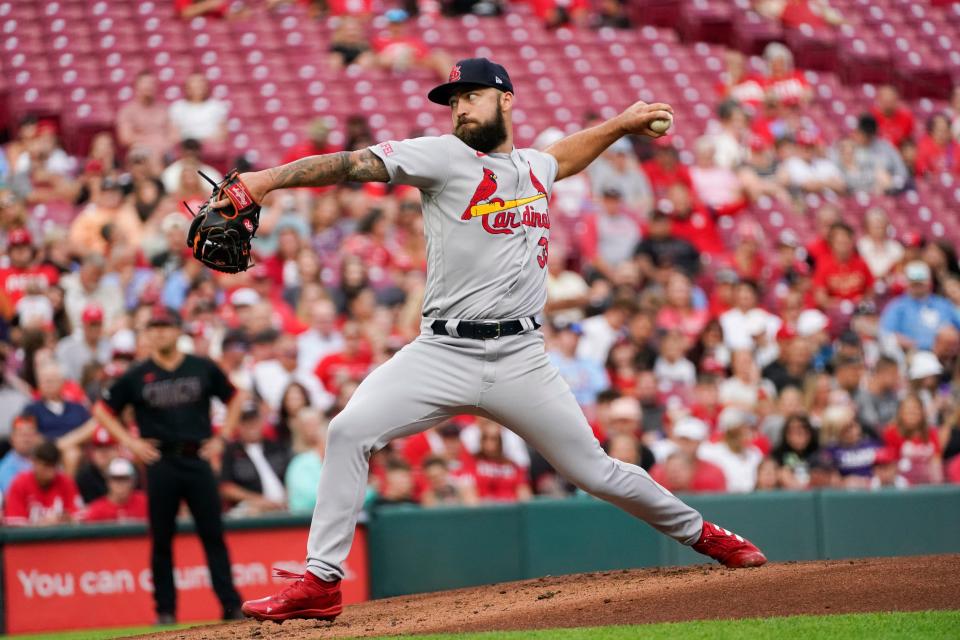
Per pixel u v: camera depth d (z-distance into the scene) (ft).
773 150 155.94
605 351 118.11
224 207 46.44
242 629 51.72
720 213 147.54
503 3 180.04
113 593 84.02
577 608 49.80
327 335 112.16
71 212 129.18
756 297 129.18
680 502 53.57
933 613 45.62
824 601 48.26
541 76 170.50
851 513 93.81
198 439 79.41
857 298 134.72
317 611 48.21
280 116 155.22
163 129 143.54
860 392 114.11
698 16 183.32
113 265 114.73
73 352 104.88
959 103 178.70
